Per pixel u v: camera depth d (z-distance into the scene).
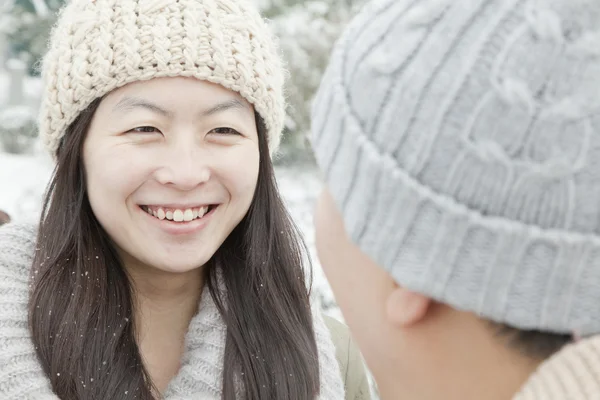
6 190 3.05
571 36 0.35
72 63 0.67
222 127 0.68
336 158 0.43
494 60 0.36
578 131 0.35
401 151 0.39
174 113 0.66
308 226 2.27
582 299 0.36
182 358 0.72
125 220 0.67
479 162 0.37
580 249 0.35
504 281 0.37
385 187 0.40
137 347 0.69
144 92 0.65
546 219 0.36
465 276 0.38
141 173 0.65
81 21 0.67
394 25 0.41
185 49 0.66
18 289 0.69
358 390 0.84
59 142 0.72
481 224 0.37
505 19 0.37
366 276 0.44
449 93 0.37
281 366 0.72
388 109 0.40
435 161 0.38
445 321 0.42
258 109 0.71
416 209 0.39
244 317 0.73
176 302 0.73
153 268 0.71
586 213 0.35
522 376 0.40
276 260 0.77
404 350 0.43
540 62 0.35
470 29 0.38
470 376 0.42
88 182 0.68
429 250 0.39
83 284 0.68
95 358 0.66
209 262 0.75
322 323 0.81
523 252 0.36
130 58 0.65
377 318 0.44
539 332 0.39
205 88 0.66
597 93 0.34
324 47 3.14
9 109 4.27
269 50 0.73
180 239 0.68
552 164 0.35
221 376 0.70
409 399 0.44
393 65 0.40
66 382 0.65
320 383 0.74
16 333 0.66
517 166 0.36
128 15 0.66
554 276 0.36
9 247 0.71
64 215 0.69
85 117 0.67
